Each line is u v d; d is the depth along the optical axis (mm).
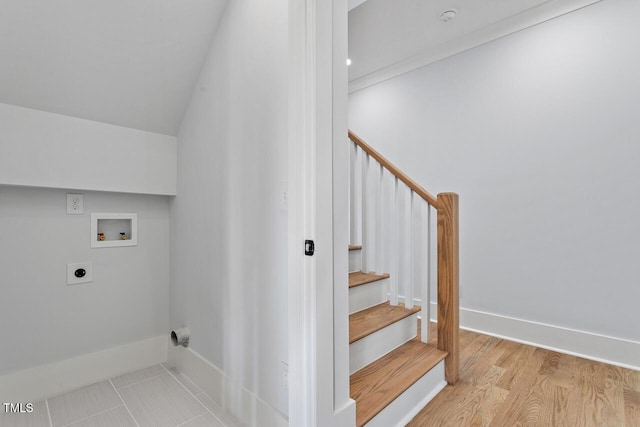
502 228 2521
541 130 2334
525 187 2412
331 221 1148
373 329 1686
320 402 1083
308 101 1095
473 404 1582
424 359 1717
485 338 2482
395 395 1385
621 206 2037
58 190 1754
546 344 2297
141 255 2064
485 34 2562
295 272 1114
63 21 1395
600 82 2102
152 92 1812
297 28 1111
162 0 1506
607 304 2084
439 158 2873
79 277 1819
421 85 2986
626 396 1655
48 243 1722
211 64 1753
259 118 1401
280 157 1291
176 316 2090
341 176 1208
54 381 1720
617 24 2041
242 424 1470
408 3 2238
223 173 1646
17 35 1353
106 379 1892
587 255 2154
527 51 2387
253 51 1439
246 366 1471
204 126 1817
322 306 1100
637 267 1985
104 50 1547
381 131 3277
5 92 1466
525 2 2236
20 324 1632
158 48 1649
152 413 1556
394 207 2174
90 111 1719
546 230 2318
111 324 1937
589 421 1450
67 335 1776
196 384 1823
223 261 1641
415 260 3008
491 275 2574
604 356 2074
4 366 1587
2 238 1587
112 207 1947
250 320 1448
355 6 2270
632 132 1998
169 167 2072
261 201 1388
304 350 1090
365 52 2912
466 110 2709
